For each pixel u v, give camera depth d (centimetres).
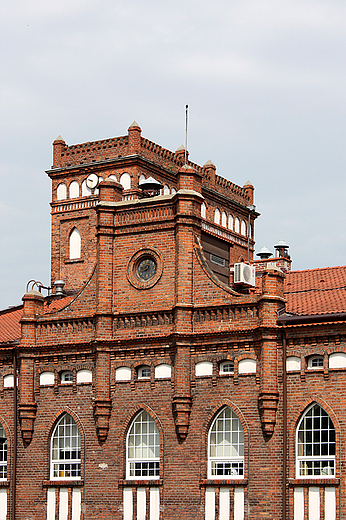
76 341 4284
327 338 3703
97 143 5531
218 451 3894
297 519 3650
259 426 3784
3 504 4334
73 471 4216
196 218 4119
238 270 4397
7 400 4441
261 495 3728
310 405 3719
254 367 3850
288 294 4359
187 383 3953
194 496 3862
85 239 5497
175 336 3969
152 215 4194
